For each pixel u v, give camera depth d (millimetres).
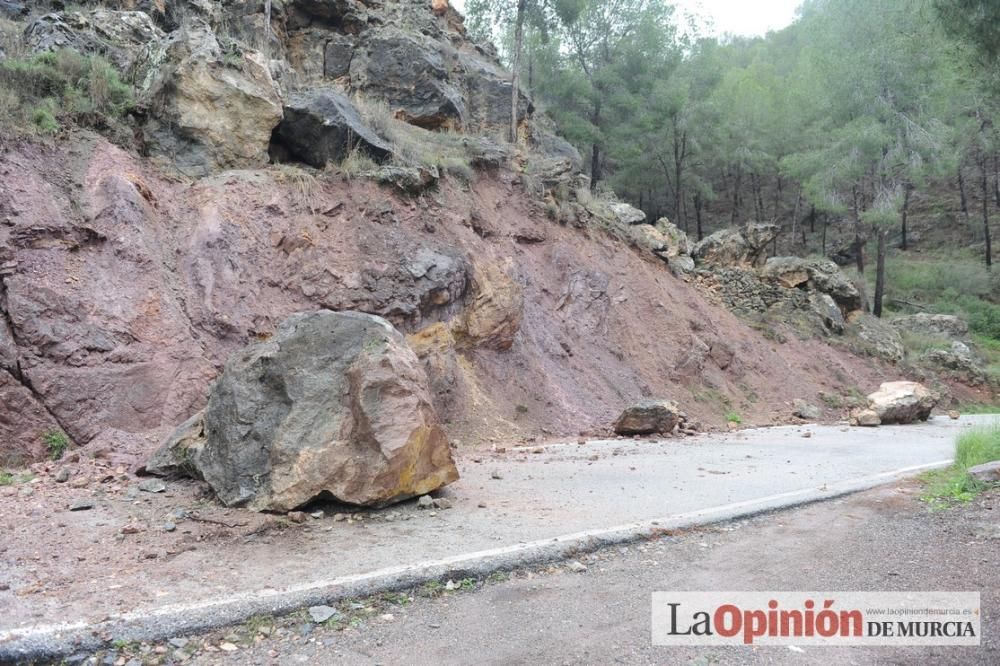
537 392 12539
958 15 9320
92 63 10883
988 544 5082
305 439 5953
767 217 40906
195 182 10703
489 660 3475
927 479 7617
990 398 22719
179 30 11914
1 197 8203
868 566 4754
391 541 5191
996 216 39625
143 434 7898
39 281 8039
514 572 4727
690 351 16359
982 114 29188
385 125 14078
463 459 9008
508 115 19812
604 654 3535
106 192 9297
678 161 29969
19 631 3529
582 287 15453
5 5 12859
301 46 17484
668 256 21016
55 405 7570
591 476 7801
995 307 31938
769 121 32188
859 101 24703
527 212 16156
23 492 6129
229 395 6340
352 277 11133
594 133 26375
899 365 22156
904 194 28609
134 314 8578
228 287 9758
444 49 19031
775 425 15391
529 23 21969
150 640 3598
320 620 3895
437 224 13000
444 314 11953
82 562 4590
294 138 12539
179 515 5629
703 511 6129
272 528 5438
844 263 37094
